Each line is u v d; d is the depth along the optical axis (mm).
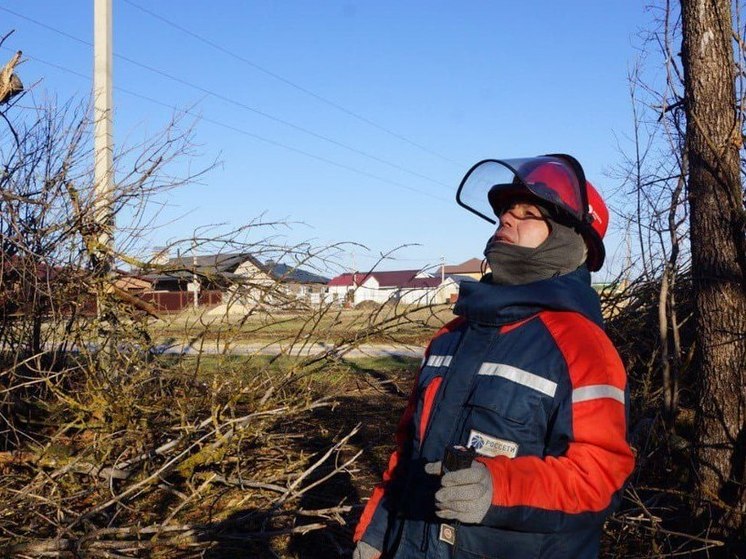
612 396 1886
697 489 4422
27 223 5816
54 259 5973
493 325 2088
